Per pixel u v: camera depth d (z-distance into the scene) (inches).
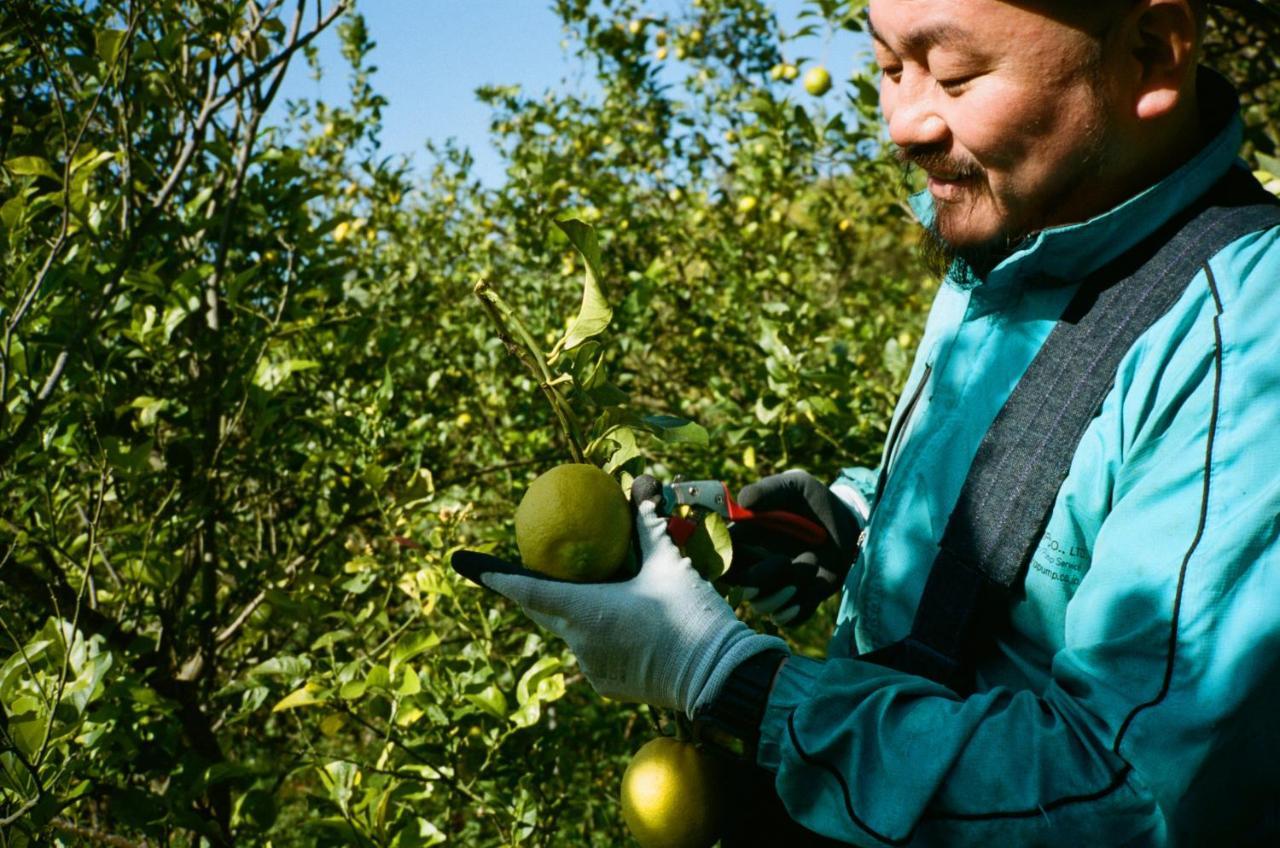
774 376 95.3
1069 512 33.8
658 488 39.2
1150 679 28.3
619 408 39.4
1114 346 33.7
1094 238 34.9
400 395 124.9
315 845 69.6
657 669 35.2
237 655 105.0
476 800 75.0
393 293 153.8
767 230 145.6
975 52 32.4
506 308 38.5
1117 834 28.1
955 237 37.9
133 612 85.3
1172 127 34.4
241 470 95.1
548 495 36.4
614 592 35.7
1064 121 32.7
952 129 34.3
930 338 46.6
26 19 78.5
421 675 76.8
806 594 47.1
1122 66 32.4
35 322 77.6
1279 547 27.7
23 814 56.1
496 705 70.5
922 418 41.5
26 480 77.1
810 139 122.2
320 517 120.9
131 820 69.9
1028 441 34.8
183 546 88.7
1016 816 28.7
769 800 38.5
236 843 85.3
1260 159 79.2
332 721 71.4
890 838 30.0
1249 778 28.2
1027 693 31.2
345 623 93.2
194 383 88.8
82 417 77.5
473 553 37.5
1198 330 31.1
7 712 59.4
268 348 93.8
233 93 82.4
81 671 61.5
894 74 37.1
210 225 89.7
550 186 151.7
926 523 39.2
